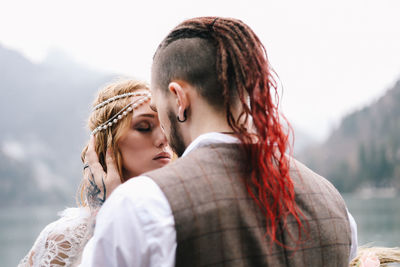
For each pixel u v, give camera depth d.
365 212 33.09
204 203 0.79
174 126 0.96
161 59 0.95
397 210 35.34
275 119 0.86
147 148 1.64
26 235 34.56
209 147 0.87
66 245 1.44
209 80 0.89
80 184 1.72
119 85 1.69
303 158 93.31
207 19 0.95
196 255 0.77
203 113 0.91
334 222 0.91
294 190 0.89
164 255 0.76
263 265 0.80
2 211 102.50
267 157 0.84
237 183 0.83
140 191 0.79
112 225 0.79
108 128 1.63
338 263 0.89
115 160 1.61
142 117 1.62
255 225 0.81
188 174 0.82
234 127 0.90
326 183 1.00
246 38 0.89
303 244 0.85
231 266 0.78
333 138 93.50
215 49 0.89
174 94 0.93
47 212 93.19
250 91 0.84
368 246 1.51
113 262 0.79
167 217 0.77
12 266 18.42
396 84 92.06
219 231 0.78
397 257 1.37
